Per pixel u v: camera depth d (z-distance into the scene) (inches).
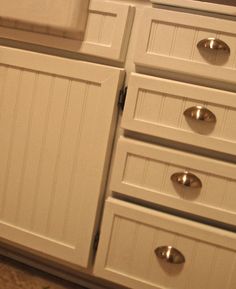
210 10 34.8
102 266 40.8
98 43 38.3
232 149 35.2
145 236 38.8
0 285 44.6
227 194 35.9
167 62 36.0
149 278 39.6
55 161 41.8
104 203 41.6
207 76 35.3
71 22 37.6
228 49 34.2
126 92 38.0
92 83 39.0
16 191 44.0
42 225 43.5
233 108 34.7
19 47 42.2
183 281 38.4
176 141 37.1
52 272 48.1
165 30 35.7
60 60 39.5
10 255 49.8
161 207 39.1
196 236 36.9
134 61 36.9
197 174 36.5
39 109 41.4
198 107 35.4
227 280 36.9
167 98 36.3
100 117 39.2
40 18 38.6
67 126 40.7
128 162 38.3
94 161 40.2
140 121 37.2
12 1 39.3
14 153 43.3
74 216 41.9
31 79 41.1
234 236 36.0
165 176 37.4
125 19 37.1
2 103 42.6
